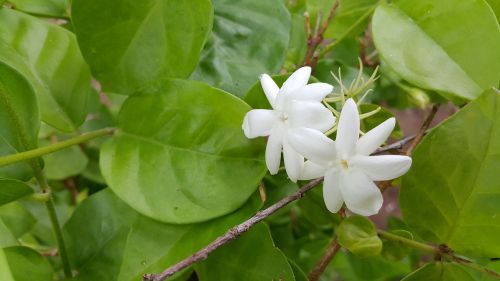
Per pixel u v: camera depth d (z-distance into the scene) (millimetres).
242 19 210
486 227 171
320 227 296
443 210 174
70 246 204
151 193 177
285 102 160
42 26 200
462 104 192
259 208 172
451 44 181
